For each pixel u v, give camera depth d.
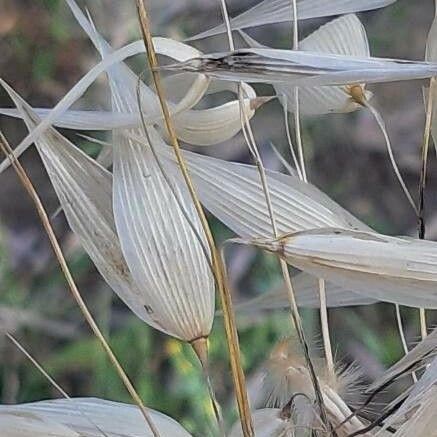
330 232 0.17
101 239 0.18
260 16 0.19
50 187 0.44
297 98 0.19
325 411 0.18
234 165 0.18
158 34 0.42
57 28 0.44
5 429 0.18
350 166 0.45
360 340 0.36
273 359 0.18
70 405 0.18
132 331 0.35
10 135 0.45
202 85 0.18
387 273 0.17
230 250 0.38
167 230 0.18
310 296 0.19
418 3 0.47
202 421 0.31
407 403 0.17
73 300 0.39
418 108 0.46
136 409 0.18
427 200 0.44
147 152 0.18
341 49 0.19
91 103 0.34
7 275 0.37
